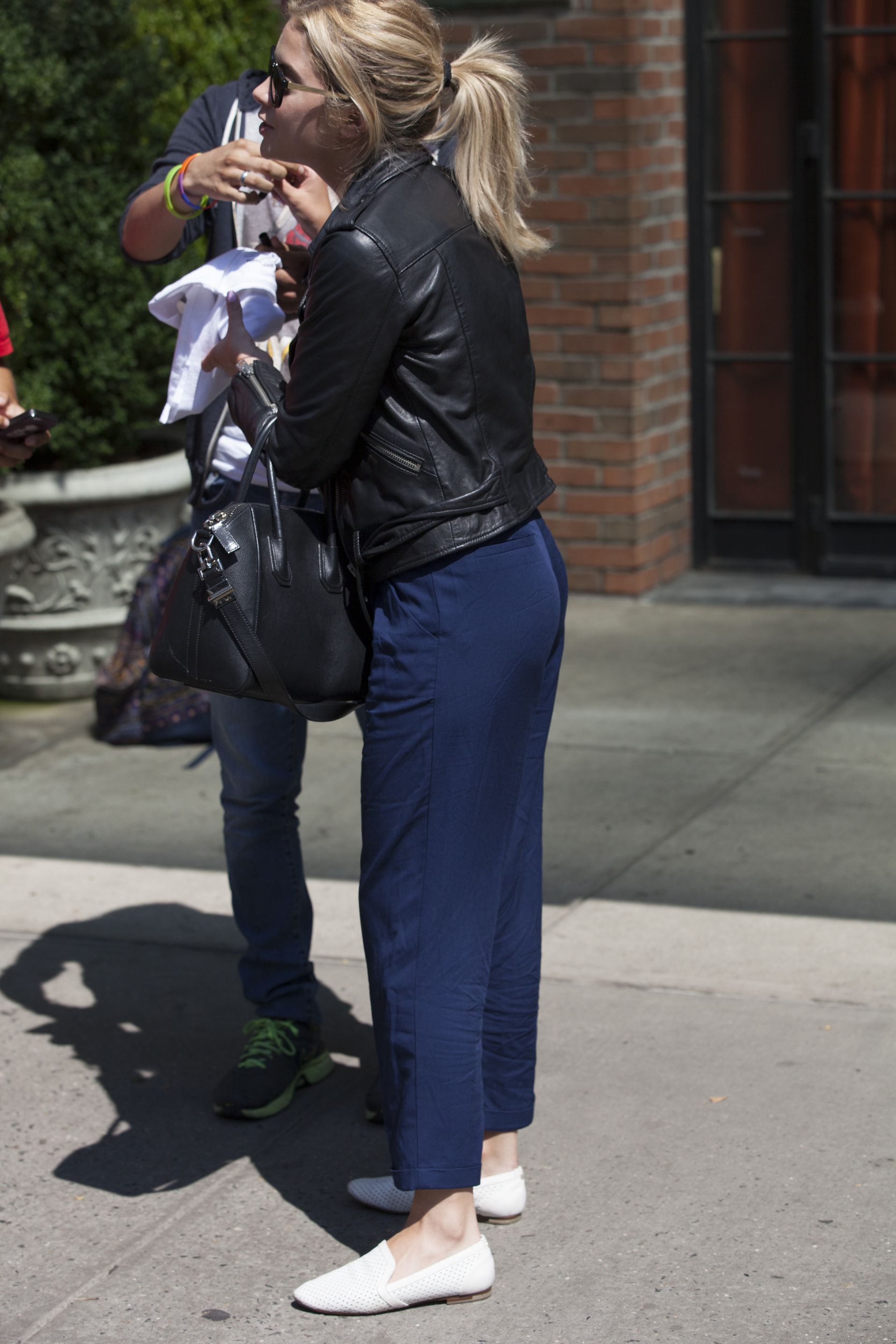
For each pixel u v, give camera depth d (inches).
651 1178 151.7
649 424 344.2
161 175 154.9
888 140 336.8
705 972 190.1
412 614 127.1
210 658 128.9
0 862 230.2
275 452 127.6
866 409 348.8
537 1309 134.0
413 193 124.3
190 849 234.4
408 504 125.3
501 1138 146.3
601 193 329.7
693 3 339.9
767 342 351.6
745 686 295.9
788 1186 149.5
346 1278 134.5
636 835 232.2
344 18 123.2
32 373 284.2
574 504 347.3
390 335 121.7
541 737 141.6
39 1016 186.7
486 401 126.0
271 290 144.1
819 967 189.8
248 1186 153.9
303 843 233.9
